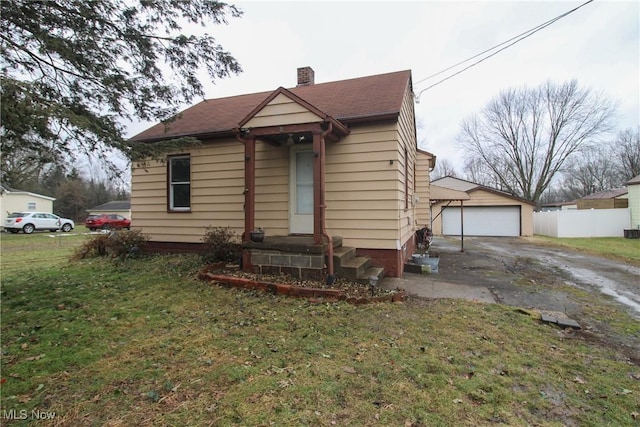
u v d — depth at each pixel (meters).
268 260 5.81
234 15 5.54
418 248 11.68
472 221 20.28
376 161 6.32
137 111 5.67
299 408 2.26
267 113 5.89
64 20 4.52
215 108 9.42
